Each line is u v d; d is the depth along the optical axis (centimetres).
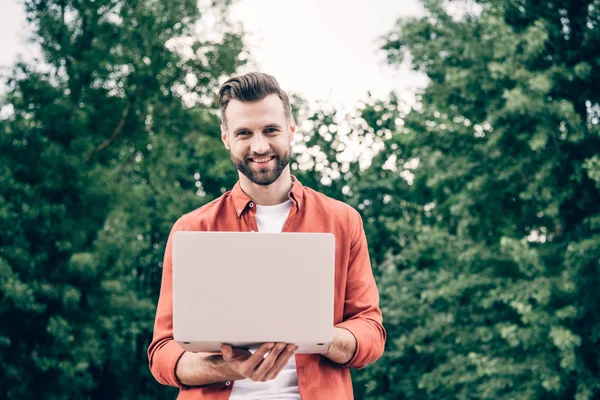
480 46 1327
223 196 258
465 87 1342
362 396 1664
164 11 1719
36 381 1476
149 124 1769
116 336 1620
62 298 1451
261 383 239
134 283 1928
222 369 222
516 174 1304
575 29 1315
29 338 1466
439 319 1434
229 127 239
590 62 1272
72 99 1614
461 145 1391
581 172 1216
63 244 1458
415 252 1480
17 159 1474
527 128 1278
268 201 252
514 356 1309
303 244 205
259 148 234
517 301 1220
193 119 1775
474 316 1392
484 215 1352
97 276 1527
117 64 1636
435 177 1347
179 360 237
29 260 1416
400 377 1633
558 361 1235
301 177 1973
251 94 236
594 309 1216
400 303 1541
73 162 1486
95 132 1659
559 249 1268
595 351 1215
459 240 1404
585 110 1300
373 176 1877
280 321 204
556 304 1257
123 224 1582
